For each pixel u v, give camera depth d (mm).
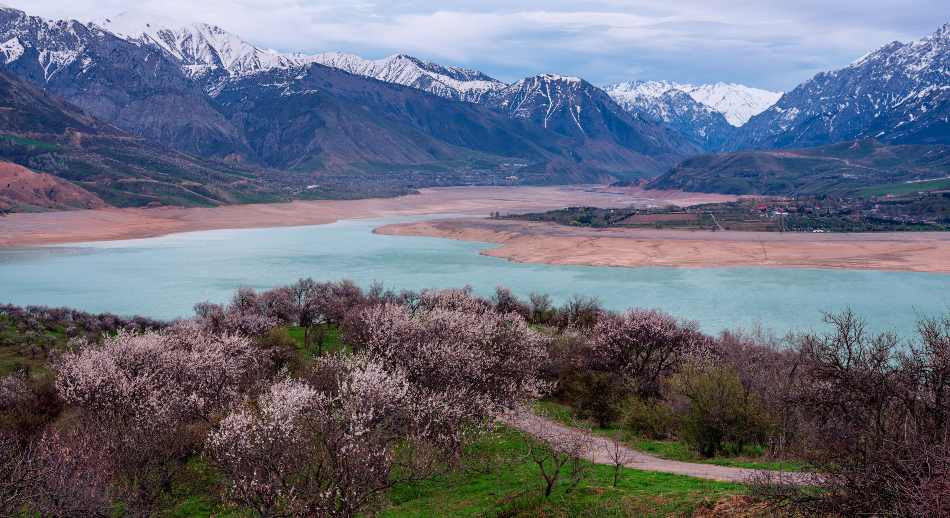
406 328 61125
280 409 37938
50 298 151250
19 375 69125
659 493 35375
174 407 47094
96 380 50938
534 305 110562
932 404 28828
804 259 198750
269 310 107500
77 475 35750
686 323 102688
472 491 41219
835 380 31844
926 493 21719
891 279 169375
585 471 41594
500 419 53625
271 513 34750
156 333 73312
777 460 43344
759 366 57188
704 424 47094
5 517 33875
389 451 41188
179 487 42094
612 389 61125
